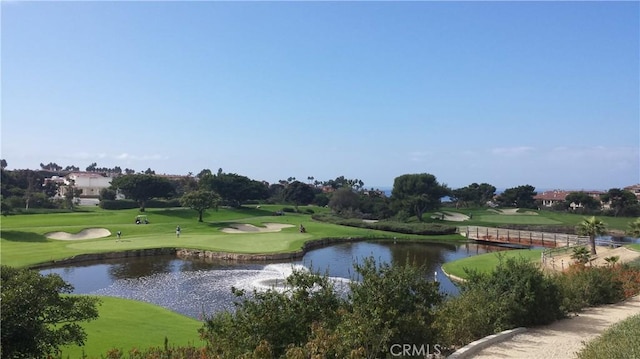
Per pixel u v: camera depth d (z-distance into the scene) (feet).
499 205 445.78
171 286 109.09
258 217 316.19
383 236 228.63
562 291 64.64
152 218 267.59
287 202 470.39
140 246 159.84
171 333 60.54
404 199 322.55
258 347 32.12
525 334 50.93
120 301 83.30
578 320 58.49
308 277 41.39
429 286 41.65
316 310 39.65
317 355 31.96
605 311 64.59
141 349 50.88
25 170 395.75
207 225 242.58
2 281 34.71
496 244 211.41
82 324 61.67
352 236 222.28
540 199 493.77
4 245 157.79
